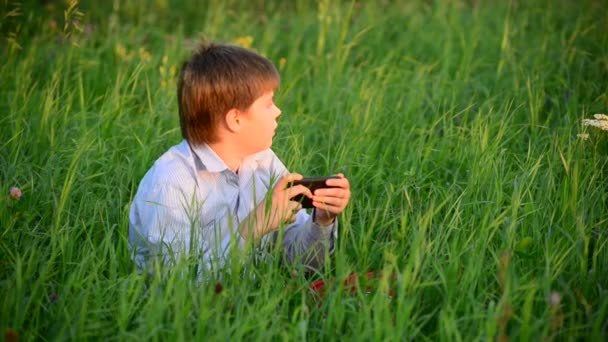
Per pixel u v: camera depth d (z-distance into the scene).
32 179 3.43
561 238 2.93
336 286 2.79
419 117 4.55
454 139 4.20
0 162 3.80
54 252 2.86
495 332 2.39
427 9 6.97
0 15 5.65
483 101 4.93
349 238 3.27
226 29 6.47
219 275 2.77
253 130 3.01
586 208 3.20
